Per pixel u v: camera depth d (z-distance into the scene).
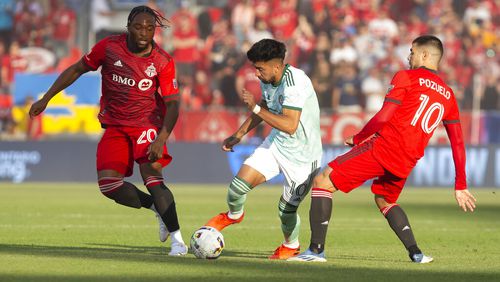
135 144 24.44
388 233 34.06
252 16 81.31
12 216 39.53
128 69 23.97
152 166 24.39
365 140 22.34
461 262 23.09
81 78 70.56
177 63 79.00
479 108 77.56
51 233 31.62
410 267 21.55
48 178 70.88
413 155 22.22
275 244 29.02
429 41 22.59
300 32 80.88
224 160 70.31
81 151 70.88
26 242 28.03
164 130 23.97
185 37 79.25
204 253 22.66
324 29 81.00
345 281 18.52
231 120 70.19
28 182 70.75
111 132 24.70
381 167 22.27
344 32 80.75
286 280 18.52
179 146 70.38
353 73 78.25
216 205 48.31
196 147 70.31
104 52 24.17
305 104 23.44
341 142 70.06
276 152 23.83
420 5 83.81
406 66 80.81
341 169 22.36
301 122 23.45
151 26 23.39
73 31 80.62
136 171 69.56
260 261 22.53
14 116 71.31
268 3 81.75
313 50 80.06
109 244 27.95
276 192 64.44
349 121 70.19
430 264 22.42
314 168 23.88
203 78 78.56
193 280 18.36
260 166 23.75
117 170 24.67
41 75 71.00
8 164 71.06
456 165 22.95
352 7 82.56
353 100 77.69
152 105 24.53
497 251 27.12
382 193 23.11
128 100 24.25
